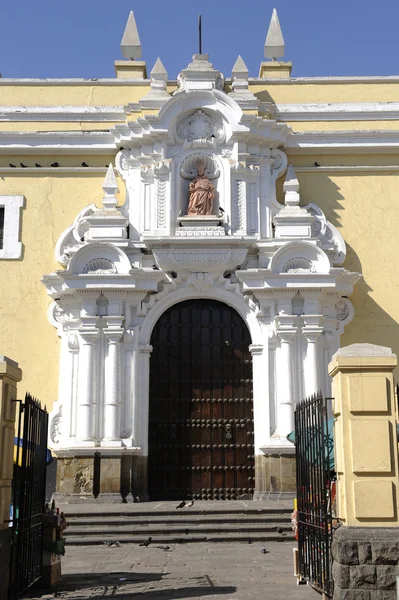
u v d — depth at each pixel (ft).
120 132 60.18
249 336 58.29
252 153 60.34
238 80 61.82
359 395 25.93
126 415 55.11
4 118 62.08
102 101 63.00
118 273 55.98
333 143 61.31
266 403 55.11
